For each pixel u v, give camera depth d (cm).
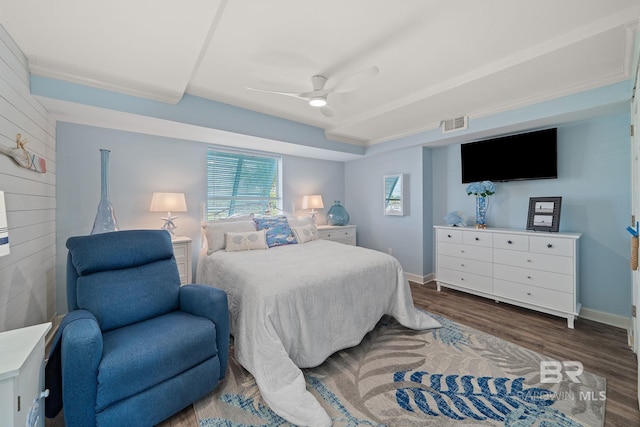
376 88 263
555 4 154
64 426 140
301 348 183
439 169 413
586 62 204
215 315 168
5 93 161
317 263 236
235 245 298
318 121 366
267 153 425
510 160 324
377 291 238
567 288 258
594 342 225
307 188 472
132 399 130
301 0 150
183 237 321
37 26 159
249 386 172
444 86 253
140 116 251
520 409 152
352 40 187
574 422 142
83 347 120
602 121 268
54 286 254
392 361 200
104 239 182
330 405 156
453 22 169
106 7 144
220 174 384
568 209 290
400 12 160
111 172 294
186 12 149
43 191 226
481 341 228
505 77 228
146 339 144
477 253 326
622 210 259
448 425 141
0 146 150
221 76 238
